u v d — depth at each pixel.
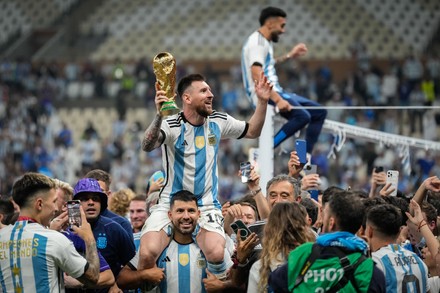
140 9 41.88
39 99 34.88
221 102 32.53
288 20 39.69
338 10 40.06
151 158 28.19
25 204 6.49
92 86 35.91
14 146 29.28
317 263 5.76
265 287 6.18
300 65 35.91
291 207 6.28
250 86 10.20
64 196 8.17
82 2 42.41
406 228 7.57
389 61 36.97
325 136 23.23
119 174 28.12
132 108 34.56
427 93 32.31
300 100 10.38
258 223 7.11
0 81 35.50
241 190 25.03
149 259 6.87
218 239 6.89
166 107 6.66
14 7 42.62
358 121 16.09
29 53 40.78
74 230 6.55
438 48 38.34
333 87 32.75
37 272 6.34
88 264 6.46
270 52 10.29
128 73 35.84
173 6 41.81
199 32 40.25
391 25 39.34
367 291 5.71
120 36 40.81
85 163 28.05
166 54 6.86
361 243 5.82
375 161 21.45
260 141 9.84
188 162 7.00
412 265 6.57
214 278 6.86
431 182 7.52
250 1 41.19
